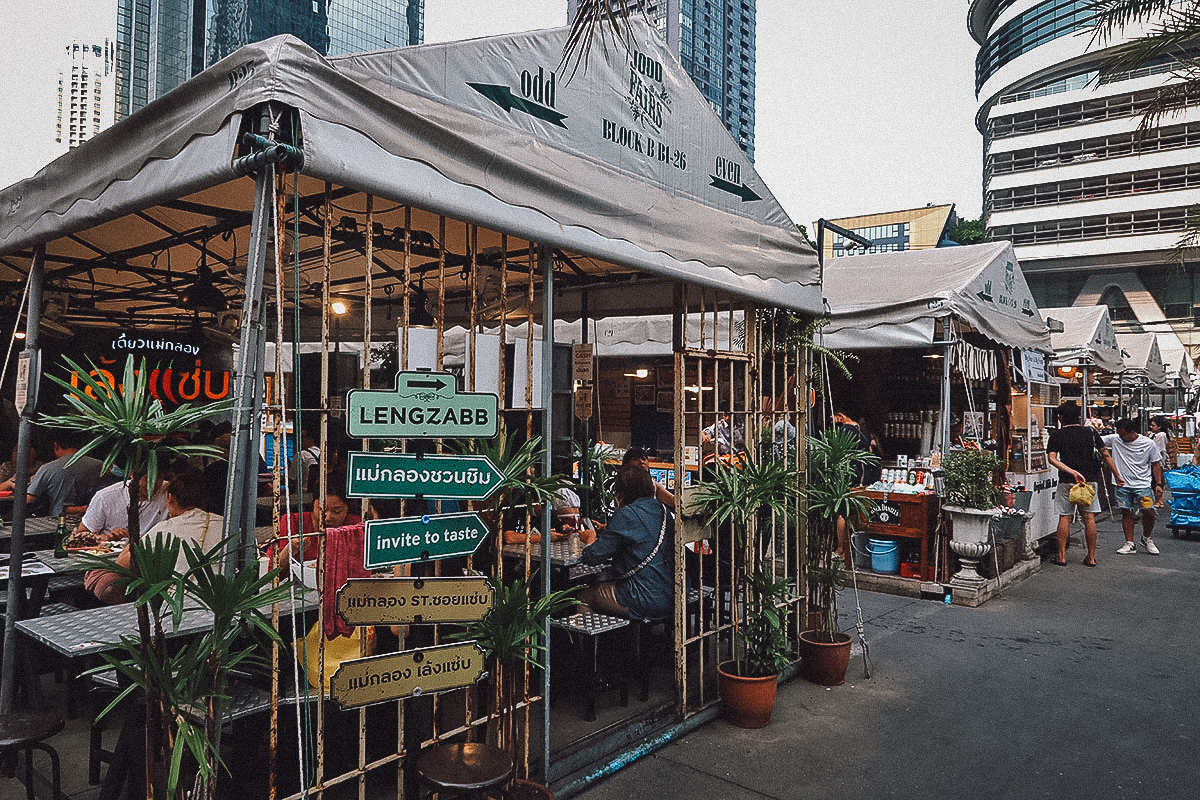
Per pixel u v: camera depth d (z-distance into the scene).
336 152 2.56
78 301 7.19
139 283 7.21
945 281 9.09
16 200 3.90
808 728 4.58
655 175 4.19
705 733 4.51
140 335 8.24
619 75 3.99
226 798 3.35
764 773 4.00
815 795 3.78
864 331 8.78
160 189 2.88
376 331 8.59
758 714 4.55
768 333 5.43
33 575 4.28
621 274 6.58
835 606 5.55
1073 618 7.12
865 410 11.30
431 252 5.77
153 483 2.02
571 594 4.93
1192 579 8.83
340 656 3.31
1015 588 8.34
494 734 3.15
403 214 4.93
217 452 2.16
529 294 3.46
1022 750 4.31
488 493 3.01
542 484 3.14
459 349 7.66
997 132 62.12
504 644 2.90
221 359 8.61
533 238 3.36
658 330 8.08
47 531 5.63
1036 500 9.98
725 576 5.59
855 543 8.59
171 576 2.12
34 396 4.04
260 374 2.48
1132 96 54.75
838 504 5.23
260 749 3.53
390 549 2.72
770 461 5.27
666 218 4.17
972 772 4.05
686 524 4.66
